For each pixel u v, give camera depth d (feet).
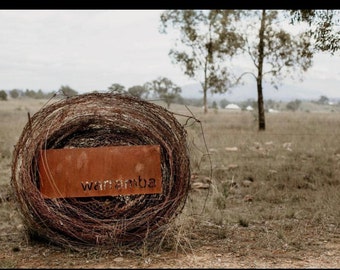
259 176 33.78
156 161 18.56
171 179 18.79
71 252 18.45
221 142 53.21
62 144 18.80
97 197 18.61
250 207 25.84
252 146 52.37
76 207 18.45
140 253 18.03
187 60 101.81
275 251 18.31
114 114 18.58
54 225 18.35
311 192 28.53
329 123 85.76
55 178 18.26
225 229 21.20
